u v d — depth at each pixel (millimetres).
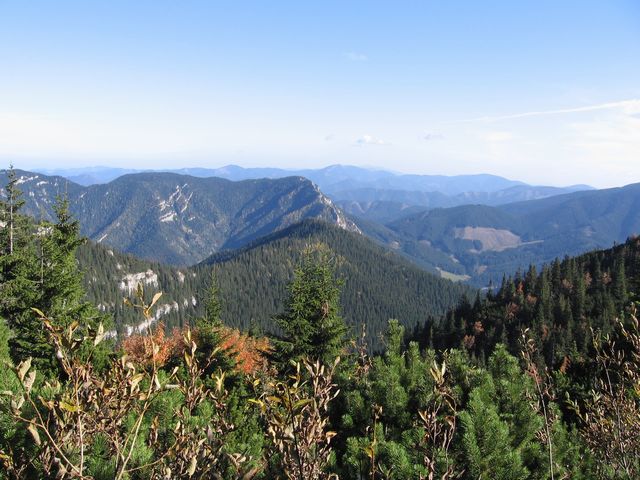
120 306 102812
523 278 110250
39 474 2158
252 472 2209
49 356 12914
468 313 96562
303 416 2387
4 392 1799
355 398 5758
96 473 2771
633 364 4328
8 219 21234
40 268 15766
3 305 14836
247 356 25188
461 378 5781
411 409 5738
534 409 5141
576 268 96500
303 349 15367
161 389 2158
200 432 2279
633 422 4176
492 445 4188
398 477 3889
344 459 4422
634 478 4109
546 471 4656
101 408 1935
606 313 62781
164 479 2121
